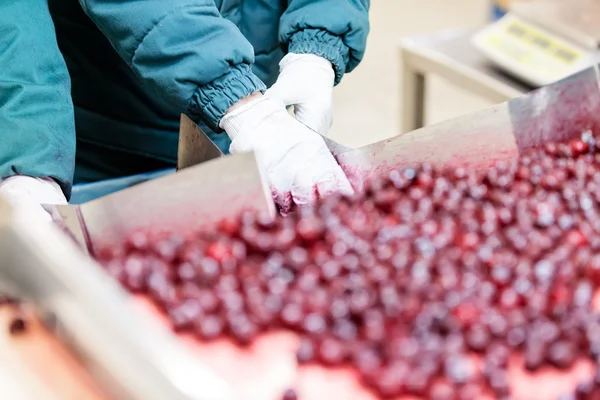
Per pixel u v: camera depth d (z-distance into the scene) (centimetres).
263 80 141
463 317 77
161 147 144
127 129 140
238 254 88
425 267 83
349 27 126
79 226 87
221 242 89
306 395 72
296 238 90
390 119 292
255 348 77
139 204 88
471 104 305
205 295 82
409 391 70
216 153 98
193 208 90
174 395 56
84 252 87
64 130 109
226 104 109
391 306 77
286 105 125
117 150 143
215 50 107
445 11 378
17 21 108
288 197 106
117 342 61
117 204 87
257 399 72
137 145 143
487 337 75
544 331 75
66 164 109
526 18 184
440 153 107
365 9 133
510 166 112
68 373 72
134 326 61
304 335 77
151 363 58
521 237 90
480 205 100
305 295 80
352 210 97
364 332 76
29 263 71
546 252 89
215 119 111
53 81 110
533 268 85
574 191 103
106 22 108
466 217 95
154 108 138
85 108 137
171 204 89
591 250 90
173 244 89
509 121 109
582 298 80
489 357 73
